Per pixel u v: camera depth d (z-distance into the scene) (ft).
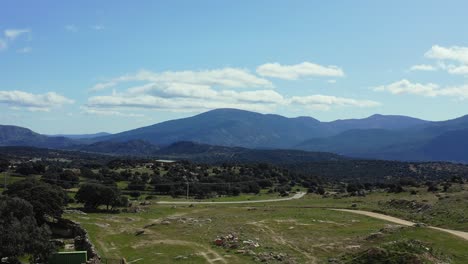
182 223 340.39
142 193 620.49
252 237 280.92
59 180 609.83
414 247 195.52
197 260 229.86
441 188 464.24
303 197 590.96
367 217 358.84
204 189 648.79
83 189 450.71
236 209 449.48
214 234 292.81
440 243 223.51
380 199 452.35
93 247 256.32
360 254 204.85
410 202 387.55
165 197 598.34
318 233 294.87
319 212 397.60
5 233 217.56
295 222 340.18
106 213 427.33
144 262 232.12
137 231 321.32
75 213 409.49
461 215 307.17
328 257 227.61
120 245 278.67
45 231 231.50
